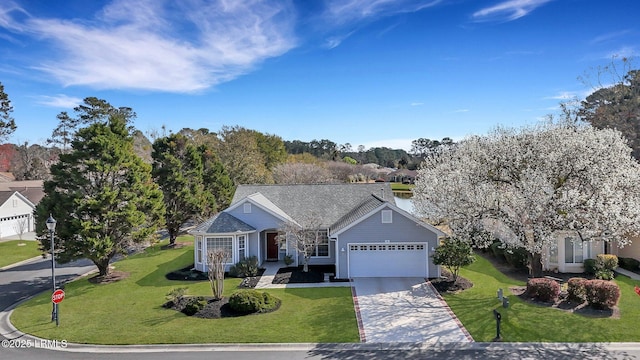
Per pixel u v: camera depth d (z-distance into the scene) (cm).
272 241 2861
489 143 2200
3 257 3266
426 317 1733
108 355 1438
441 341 1495
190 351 1453
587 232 1817
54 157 7656
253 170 5628
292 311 1822
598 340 1473
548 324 1616
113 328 1672
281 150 7862
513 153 1998
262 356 1398
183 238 3809
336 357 1383
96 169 2366
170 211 3338
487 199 2019
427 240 2370
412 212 3094
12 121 5909
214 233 2519
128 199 2498
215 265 1994
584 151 1864
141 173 2653
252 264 2506
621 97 4216
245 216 2709
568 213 1834
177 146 3672
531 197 1838
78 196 2333
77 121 7519
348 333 1577
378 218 2373
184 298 2005
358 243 2378
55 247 2373
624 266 2375
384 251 2388
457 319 1702
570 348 1422
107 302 2031
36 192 5294
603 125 4178
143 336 1576
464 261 2152
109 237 2408
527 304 1845
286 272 2525
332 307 1872
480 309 1809
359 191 3130
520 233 1958
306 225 2612
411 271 2380
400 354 1401
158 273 2578
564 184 1953
